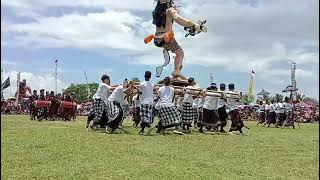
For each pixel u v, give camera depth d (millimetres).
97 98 14625
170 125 14031
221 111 15891
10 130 13438
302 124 31141
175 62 17156
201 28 16500
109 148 9969
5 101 34156
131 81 14016
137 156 9141
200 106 16203
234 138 13531
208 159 9242
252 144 11984
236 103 15938
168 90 14234
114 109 13742
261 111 26516
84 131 14047
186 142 11750
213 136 13914
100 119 14508
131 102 17688
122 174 7453
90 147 9977
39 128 14828
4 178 6953
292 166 9016
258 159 9594
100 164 8148
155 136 13070
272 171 8445
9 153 8883
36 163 8070
